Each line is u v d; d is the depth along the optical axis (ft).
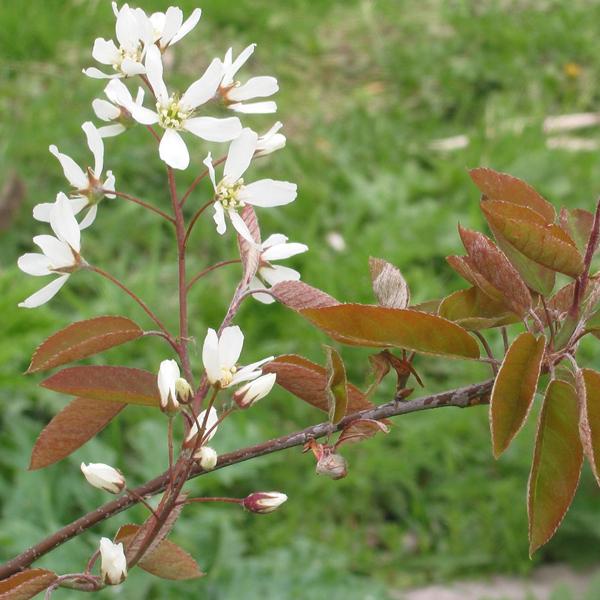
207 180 2.58
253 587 1.75
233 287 2.33
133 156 2.62
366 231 2.53
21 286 1.91
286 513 1.94
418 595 1.85
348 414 0.75
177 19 0.74
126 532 0.76
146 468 1.88
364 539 1.93
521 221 0.66
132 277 2.27
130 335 0.72
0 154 2.53
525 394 0.65
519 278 0.69
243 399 0.71
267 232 2.53
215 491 1.95
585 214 0.82
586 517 1.86
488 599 1.82
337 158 2.82
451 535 1.96
